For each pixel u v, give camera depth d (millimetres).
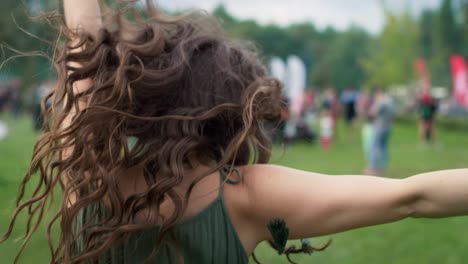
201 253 1227
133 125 1277
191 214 1237
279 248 1182
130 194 1290
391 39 33375
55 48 1419
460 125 22516
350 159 11977
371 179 1212
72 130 1267
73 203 1384
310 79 65812
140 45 1312
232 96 1323
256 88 1317
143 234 1254
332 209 1180
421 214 1178
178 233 1226
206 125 1310
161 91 1276
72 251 1346
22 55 1517
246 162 1380
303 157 12312
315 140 15547
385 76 33156
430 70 40031
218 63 1336
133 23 1445
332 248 4664
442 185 1141
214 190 1250
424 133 16078
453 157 12586
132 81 1262
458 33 42875
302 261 4234
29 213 1351
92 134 1274
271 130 1489
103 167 1247
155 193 1209
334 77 71688
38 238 3869
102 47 1325
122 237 1241
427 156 12797
